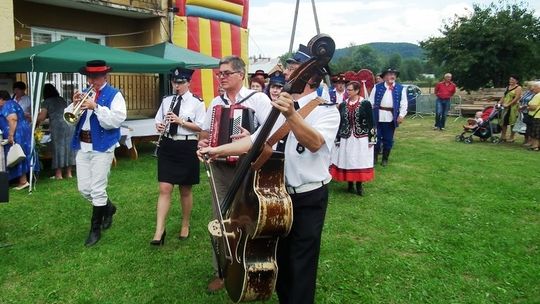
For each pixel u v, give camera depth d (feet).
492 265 14.20
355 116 22.06
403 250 15.51
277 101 7.62
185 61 34.42
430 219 18.70
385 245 15.89
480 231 17.31
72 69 25.08
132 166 29.50
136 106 44.01
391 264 14.26
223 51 45.60
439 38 82.84
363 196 22.25
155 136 34.17
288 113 7.70
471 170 28.71
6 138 22.84
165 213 15.52
